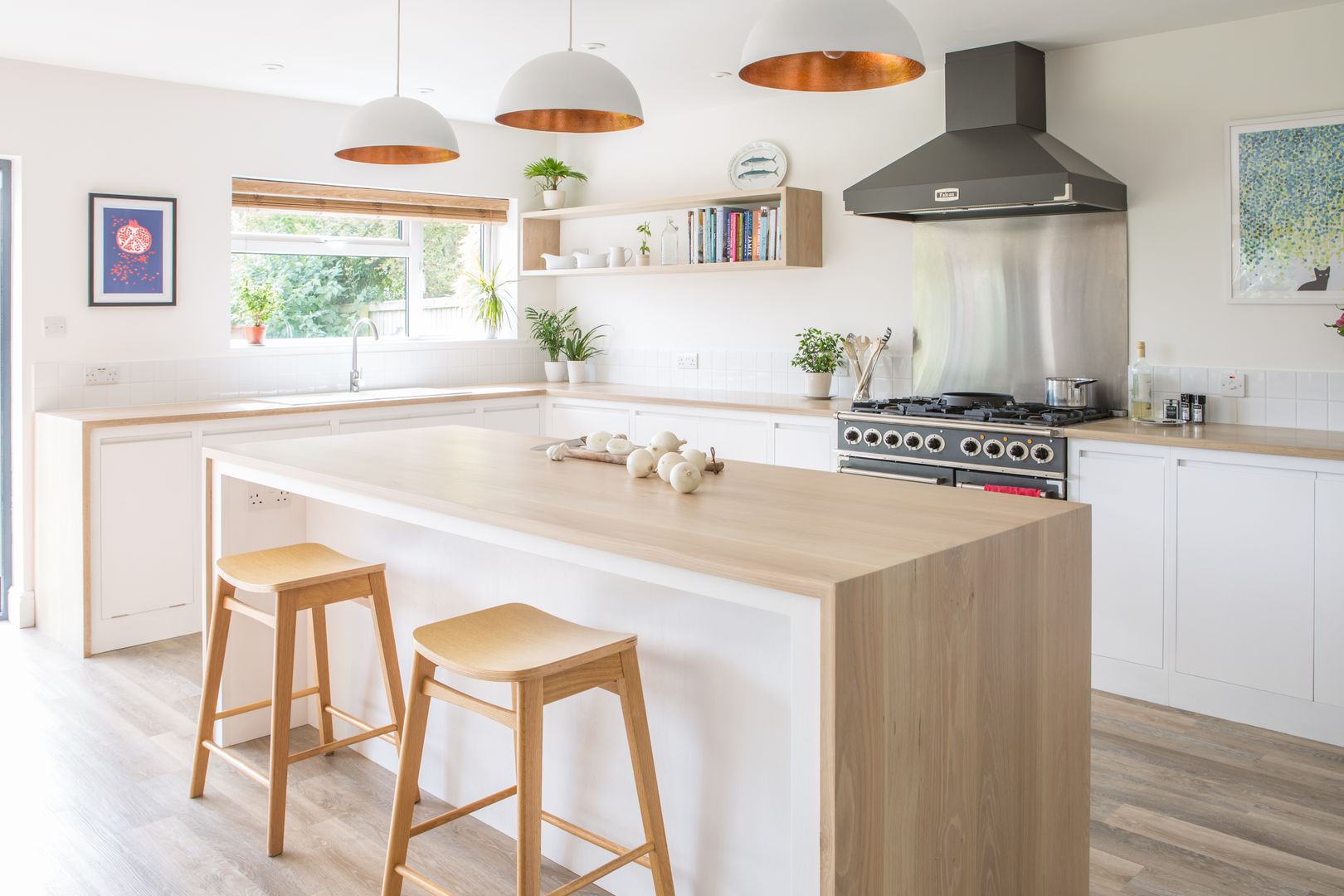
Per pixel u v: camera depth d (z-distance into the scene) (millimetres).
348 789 3064
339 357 5766
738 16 3979
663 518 2172
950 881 1869
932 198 4145
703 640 2260
